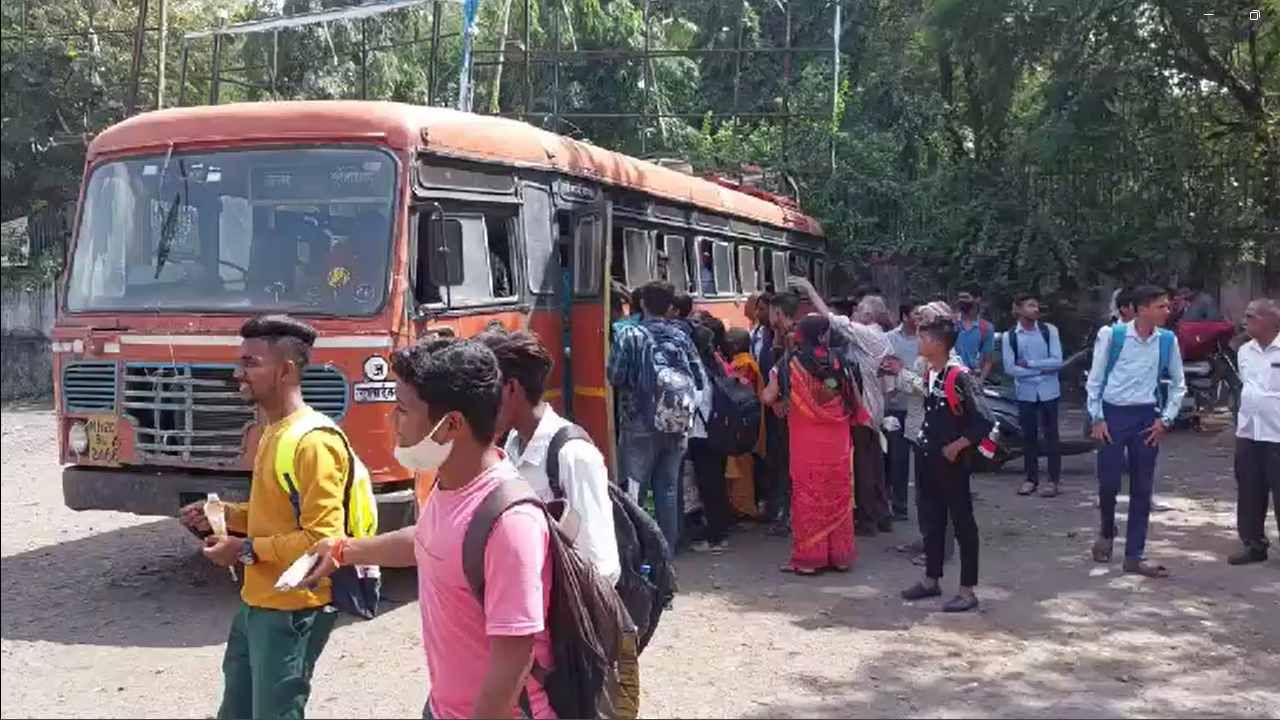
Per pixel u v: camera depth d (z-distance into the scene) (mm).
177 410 7152
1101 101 15859
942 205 20344
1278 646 6531
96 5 19422
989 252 19422
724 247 14406
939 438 7184
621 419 8164
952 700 5684
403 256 7121
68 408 7488
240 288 7293
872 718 5426
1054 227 18469
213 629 6867
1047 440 11344
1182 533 9531
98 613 7188
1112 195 18391
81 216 7777
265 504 3826
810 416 8141
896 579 8086
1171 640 6645
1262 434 8320
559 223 9352
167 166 7602
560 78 21922
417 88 21031
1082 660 6289
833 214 21312
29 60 18781
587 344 8984
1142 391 8070
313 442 3777
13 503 11102
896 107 21219
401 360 2896
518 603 2699
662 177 11977
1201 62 16109
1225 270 18469
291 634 3787
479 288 8023
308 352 3934
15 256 20484
